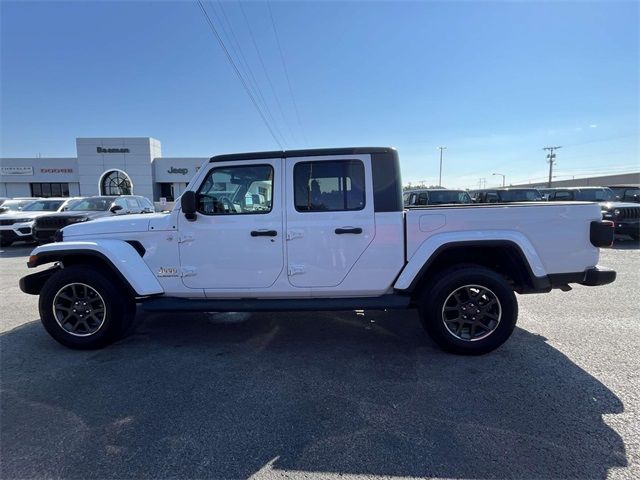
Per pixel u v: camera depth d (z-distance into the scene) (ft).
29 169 131.85
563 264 12.75
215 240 13.26
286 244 13.06
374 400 10.09
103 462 7.86
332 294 13.28
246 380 11.29
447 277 12.48
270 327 15.85
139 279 13.35
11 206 58.29
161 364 12.43
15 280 25.80
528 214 12.63
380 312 17.71
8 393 10.66
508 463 7.68
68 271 13.32
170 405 9.98
